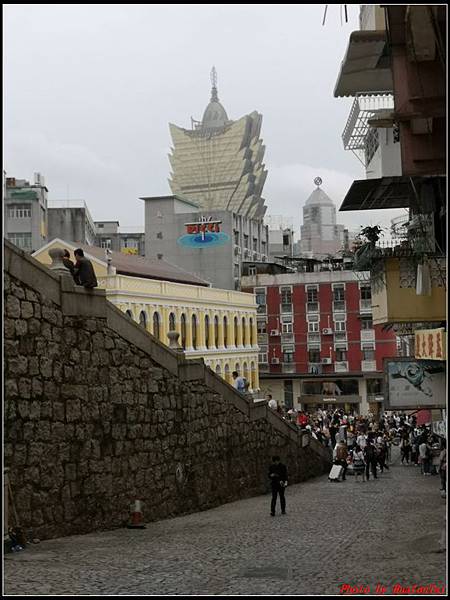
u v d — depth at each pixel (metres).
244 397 27.92
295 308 85.44
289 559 12.62
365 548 13.73
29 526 14.45
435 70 16.78
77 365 16.41
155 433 20.02
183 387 22.03
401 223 26.69
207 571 11.49
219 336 73.25
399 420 61.59
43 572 11.14
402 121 18.03
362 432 43.28
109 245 117.81
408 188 27.09
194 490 22.44
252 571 11.48
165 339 61.88
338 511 21.44
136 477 18.80
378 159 26.50
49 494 15.14
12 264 14.41
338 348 83.88
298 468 34.69
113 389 17.88
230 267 91.88
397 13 16.17
